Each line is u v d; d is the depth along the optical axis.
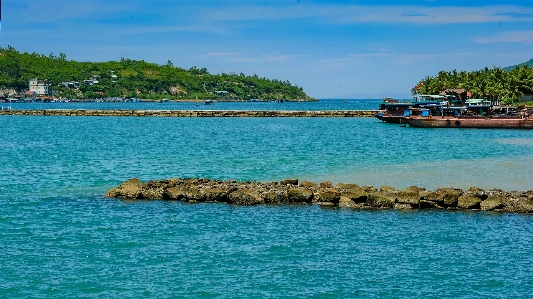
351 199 46.31
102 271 32.00
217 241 37.16
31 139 112.88
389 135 120.75
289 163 72.62
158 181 52.72
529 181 57.97
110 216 43.41
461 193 46.59
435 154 82.38
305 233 38.91
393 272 31.97
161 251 35.28
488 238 37.81
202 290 29.50
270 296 28.83
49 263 33.19
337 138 113.31
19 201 48.91
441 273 31.83
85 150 90.94
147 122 175.50
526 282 30.59
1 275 31.31
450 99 170.12
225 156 81.25
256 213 44.16
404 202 45.59
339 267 32.69
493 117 140.12
